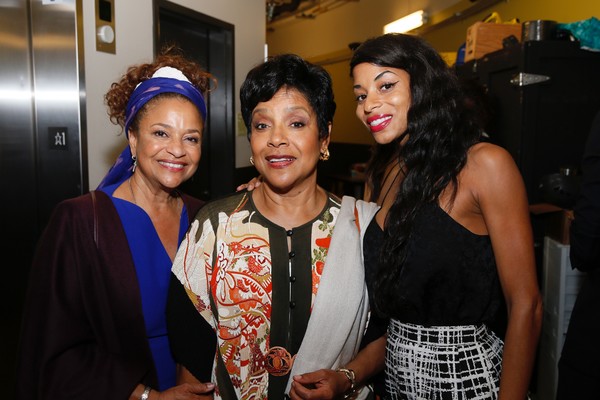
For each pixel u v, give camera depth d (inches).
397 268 45.5
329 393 41.2
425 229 45.3
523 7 151.5
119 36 93.4
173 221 53.9
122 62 94.3
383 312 47.7
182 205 55.9
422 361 46.0
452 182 44.8
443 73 47.1
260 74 41.3
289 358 43.0
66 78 79.9
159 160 48.1
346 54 306.2
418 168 45.9
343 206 46.9
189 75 51.5
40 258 46.0
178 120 47.7
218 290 42.5
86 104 84.3
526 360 43.7
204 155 144.1
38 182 82.7
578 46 93.0
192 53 133.7
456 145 45.1
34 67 80.4
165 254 51.3
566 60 93.8
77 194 81.9
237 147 147.2
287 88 41.1
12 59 79.7
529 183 96.2
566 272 84.7
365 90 47.4
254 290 42.5
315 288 43.2
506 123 103.2
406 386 46.8
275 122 41.3
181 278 43.7
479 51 121.0
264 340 42.9
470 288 45.1
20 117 81.2
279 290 42.7
